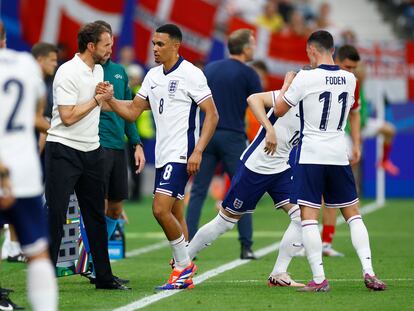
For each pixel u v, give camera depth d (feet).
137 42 230.89
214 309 89.92
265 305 92.17
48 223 101.60
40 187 76.28
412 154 240.53
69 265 108.68
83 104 99.25
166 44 100.48
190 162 100.17
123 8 223.51
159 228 176.24
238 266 124.67
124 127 115.14
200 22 232.12
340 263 127.75
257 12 300.20
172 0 231.09
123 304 93.15
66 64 100.12
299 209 106.11
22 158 75.00
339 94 99.66
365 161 240.73
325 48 100.22
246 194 107.45
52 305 75.82
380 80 236.43
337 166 100.32
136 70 199.93
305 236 100.68
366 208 214.69
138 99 104.12
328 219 136.36
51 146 101.24
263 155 106.22
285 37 233.55
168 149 100.78
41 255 76.38
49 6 217.77
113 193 113.91
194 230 133.80
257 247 147.13
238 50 134.51
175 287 103.24
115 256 133.59
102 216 103.65
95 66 102.01
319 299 95.71
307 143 100.01
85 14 218.79
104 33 100.07
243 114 134.72
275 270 106.32
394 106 238.89
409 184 241.35
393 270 120.16
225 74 133.18
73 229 109.09
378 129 202.69
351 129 135.13
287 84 101.50
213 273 117.80
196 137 101.55
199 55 232.53
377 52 236.84
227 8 286.05
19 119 75.20
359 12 325.83
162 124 101.30
